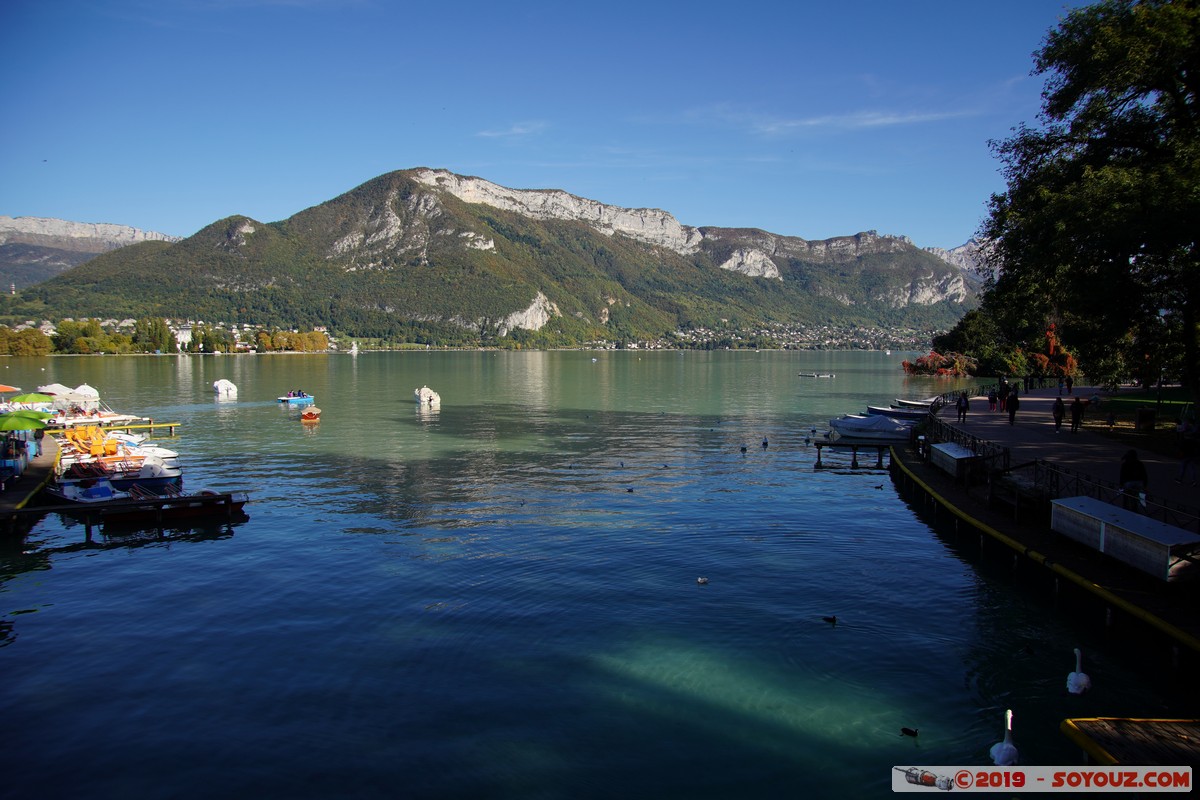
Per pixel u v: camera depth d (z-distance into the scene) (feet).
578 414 244.63
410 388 361.30
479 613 66.64
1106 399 214.90
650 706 50.42
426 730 47.55
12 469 117.60
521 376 483.10
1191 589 59.52
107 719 49.24
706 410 259.60
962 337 449.06
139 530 97.35
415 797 40.91
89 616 67.46
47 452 148.66
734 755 44.83
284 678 54.65
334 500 113.70
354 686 53.31
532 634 61.98
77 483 120.88
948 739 46.68
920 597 70.95
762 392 346.13
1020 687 53.31
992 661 57.41
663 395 328.08
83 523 101.55
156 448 150.61
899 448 149.48
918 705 50.80
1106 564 69.87
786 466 144.05
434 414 243.40
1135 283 99.45
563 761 44.19
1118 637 61.16
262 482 128.06
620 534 92.63
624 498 114.01
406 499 114.01
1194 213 80.79
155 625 65.05
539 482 127.13
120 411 246.47
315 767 43.68
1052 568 70.38
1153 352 124.16
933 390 351.67
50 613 68.33
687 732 47.32
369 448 167.32
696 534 92.84
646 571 78.02
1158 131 101.24
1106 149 104.42
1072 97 107.55
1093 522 70.23
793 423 218.38
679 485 124.47
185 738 46.91
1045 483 90.33
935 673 55.42
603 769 43.39
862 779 42.68
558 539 90.33
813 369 606.96
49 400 168.35
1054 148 112.98
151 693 52.65
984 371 427.33
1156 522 67.41
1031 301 122.83
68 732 47.70
